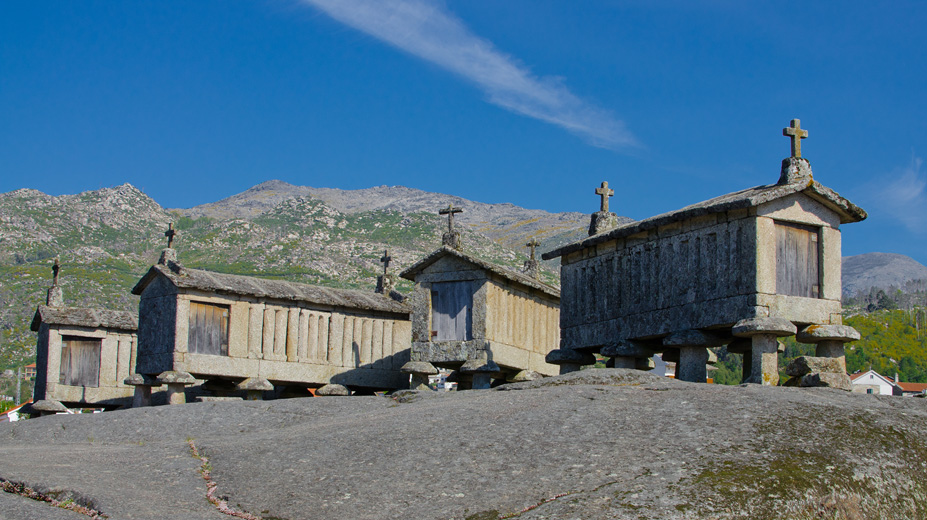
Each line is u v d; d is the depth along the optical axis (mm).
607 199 22766
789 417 12164
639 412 12789
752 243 17188
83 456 13352
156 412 17750
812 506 9883
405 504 10180
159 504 10445
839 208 17781
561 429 12305
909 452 11328
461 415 13570
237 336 24422
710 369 22641
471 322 23109
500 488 10383
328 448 12562
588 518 9242
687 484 9945
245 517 10219
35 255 108938
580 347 22016
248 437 14539
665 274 19391
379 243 132000
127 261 112000
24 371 68125
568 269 22781
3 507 10062
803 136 17953
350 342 26750
